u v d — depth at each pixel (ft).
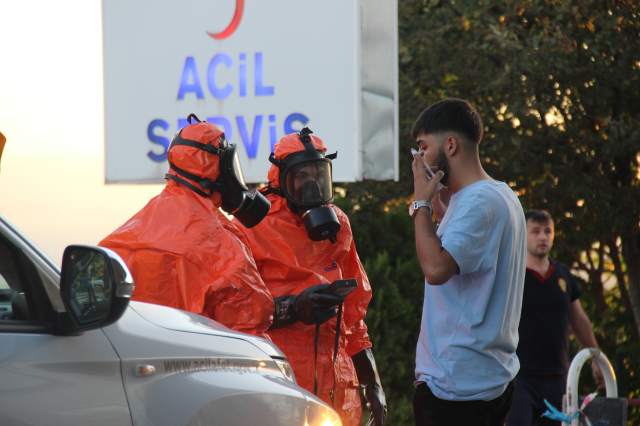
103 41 83.46
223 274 30.32
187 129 32.86
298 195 35.42
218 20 80.69
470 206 26.55
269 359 25.72
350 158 76.69
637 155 81.15
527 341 50.62
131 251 30.86
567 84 79.51
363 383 40.42
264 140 79.30
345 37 77.30
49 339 19.43
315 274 36.32
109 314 18.57
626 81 75.72
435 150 28.22
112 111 83.15
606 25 75.10
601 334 83.76
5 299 19.45
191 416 21.59
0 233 19.48
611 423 40.19
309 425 25.32
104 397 19.85
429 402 27.91
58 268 20.51
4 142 23.45
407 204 86.17
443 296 27.68
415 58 87.61
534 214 52.47
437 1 85.81
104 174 83.05
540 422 50.55
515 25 79.87
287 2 79.00
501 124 80.94
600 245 85.05
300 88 78.28
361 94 76.74
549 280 51.21
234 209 33.78
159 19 82.43
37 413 18.31
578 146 77.97
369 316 67.62
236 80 80.23
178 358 22.21
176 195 32.09
